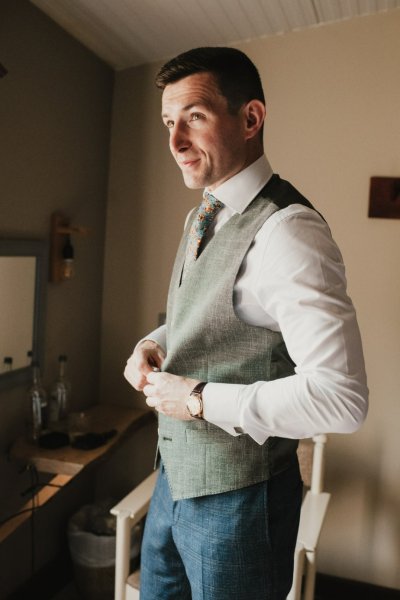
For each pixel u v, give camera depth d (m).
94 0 1.87
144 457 2.54
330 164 2.17
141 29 2.08
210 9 1.95
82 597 2.23
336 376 0.78
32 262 1.99
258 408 0.83
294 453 1.03
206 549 0.96
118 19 2.01
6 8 1.75
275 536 0.96
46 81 1.99
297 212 0.87
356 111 2.12
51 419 2.15
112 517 2.28
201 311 0.93
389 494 2.20
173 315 1.01
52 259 2.12
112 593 2.16
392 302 2.14
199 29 2.10
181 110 0.90
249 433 0.86
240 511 0.94
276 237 0.86
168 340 1.05
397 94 2.07
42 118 1.98
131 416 2.38
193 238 1.02
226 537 0.95
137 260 2.47
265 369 0.92
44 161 2.02
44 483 2.05
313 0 1.92
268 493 0.95
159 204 2.42
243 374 0.93
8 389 1.93
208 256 0.95
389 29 2.05
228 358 0.94
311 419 0.80
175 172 2.38
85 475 2.52
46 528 2.23
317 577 2.30
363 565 2.26
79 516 2.32
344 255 2.18
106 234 2.51
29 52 1.88
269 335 0.92
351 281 2.18
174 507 1.02
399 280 2.12
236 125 0.92
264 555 0.95
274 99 2.21
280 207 0.91
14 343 1.92
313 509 1.93
